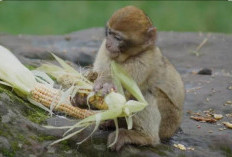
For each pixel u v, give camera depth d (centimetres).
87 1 3122
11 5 3059
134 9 1128
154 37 1138
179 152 1138
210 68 1845
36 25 2862
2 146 1008
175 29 2869
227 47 2059
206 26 2903
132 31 1107
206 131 1274
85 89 1082
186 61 1922
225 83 1634
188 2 3145
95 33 2273
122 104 1042
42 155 1034
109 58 1127
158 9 3048
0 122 1034
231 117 1383
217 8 3080
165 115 1188
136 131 1126
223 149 1198
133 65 1125
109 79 1107
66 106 1143
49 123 1102
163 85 1166
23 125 1057
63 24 2878
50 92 1155
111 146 1074
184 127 1297
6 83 1138
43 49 1814
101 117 1038
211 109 1433
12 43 1977
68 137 1034
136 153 1091
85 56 1852
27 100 1152
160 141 1195
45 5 3088
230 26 2922
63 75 1138
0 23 2869
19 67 1152
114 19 1112
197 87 1609
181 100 1216
